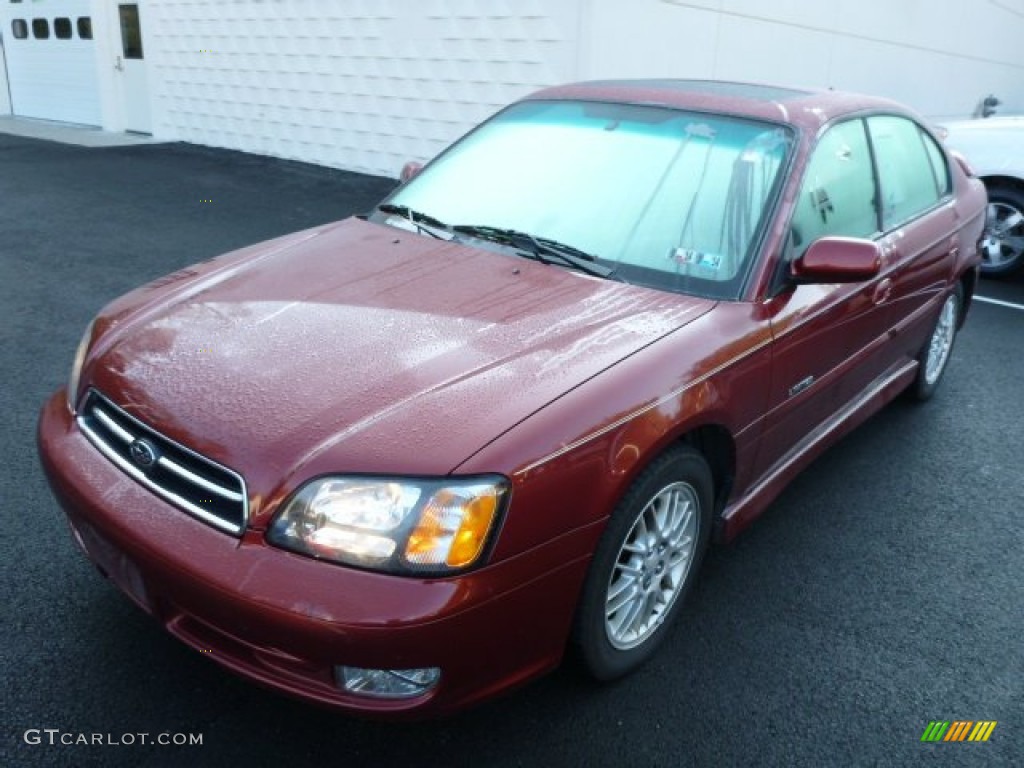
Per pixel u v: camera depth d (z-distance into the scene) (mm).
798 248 3004
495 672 2150
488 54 9000
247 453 2070
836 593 3137
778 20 10047
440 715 2113
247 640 2010
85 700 2430
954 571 3311
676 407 2412
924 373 4570
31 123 13961
